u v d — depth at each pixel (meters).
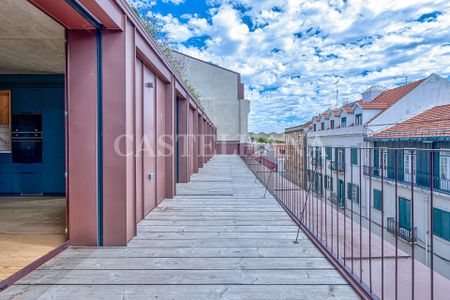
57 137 4.96
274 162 5.90
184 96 7.01
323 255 2.54
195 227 3.37
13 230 3.05
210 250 2.65
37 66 4.31
